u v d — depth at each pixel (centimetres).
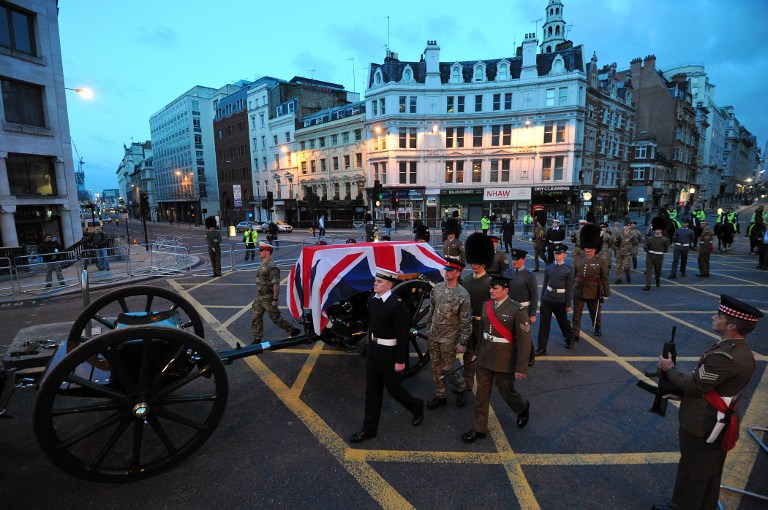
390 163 3862
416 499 329
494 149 3753
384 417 459
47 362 380
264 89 5262
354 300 577
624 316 841
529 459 379
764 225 1755
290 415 462
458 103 3800
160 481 354
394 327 400
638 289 1100
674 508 297
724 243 1903
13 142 1752
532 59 3603
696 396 275
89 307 426
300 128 4966
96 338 318
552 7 6088
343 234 3525
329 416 459
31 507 324
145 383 340
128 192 12694
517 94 3669
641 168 4738
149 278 1331
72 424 457
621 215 4447
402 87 3753
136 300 1029
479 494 334
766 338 700
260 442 409
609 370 575
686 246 1241
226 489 342
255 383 545
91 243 1714
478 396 404
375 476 357
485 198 3812
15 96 1778
